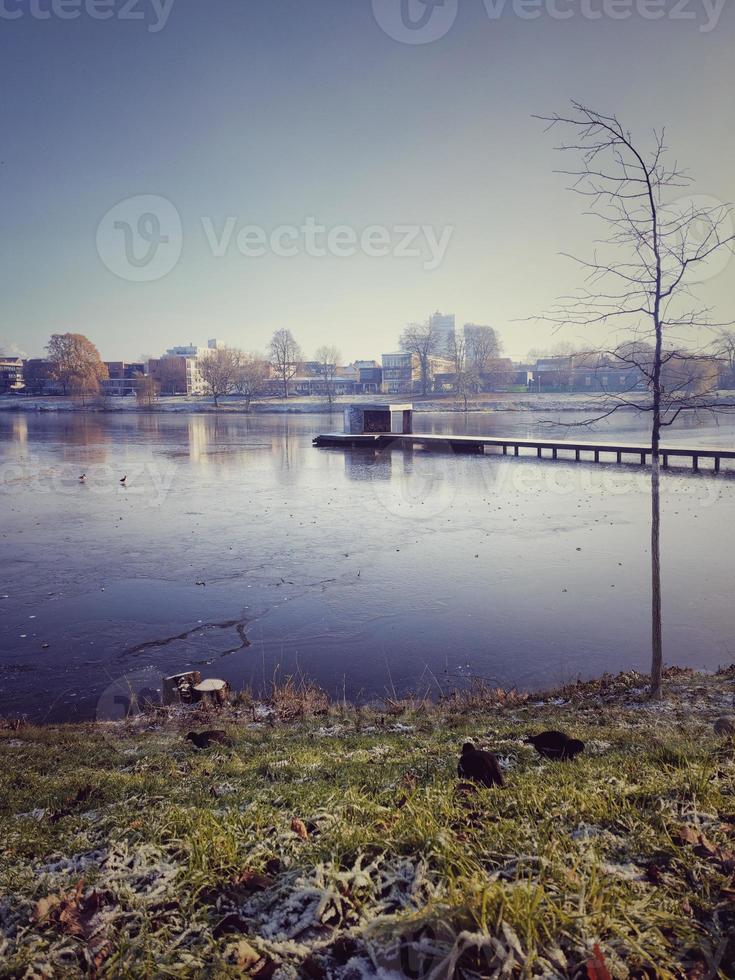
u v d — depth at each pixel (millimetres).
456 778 4875
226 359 133000
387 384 159000
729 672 11859
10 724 10695
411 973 2260
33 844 3980
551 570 20344
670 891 2725
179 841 3492
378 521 28516
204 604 17656
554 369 138625
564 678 12539
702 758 4871
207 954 2482
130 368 162625
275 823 3736
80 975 2445
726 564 20469
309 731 9336
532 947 2268
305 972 2311
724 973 2252
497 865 2893
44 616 16812
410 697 11656
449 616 16359
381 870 2914
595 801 3748
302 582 19516
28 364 158750
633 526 26516
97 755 8203
